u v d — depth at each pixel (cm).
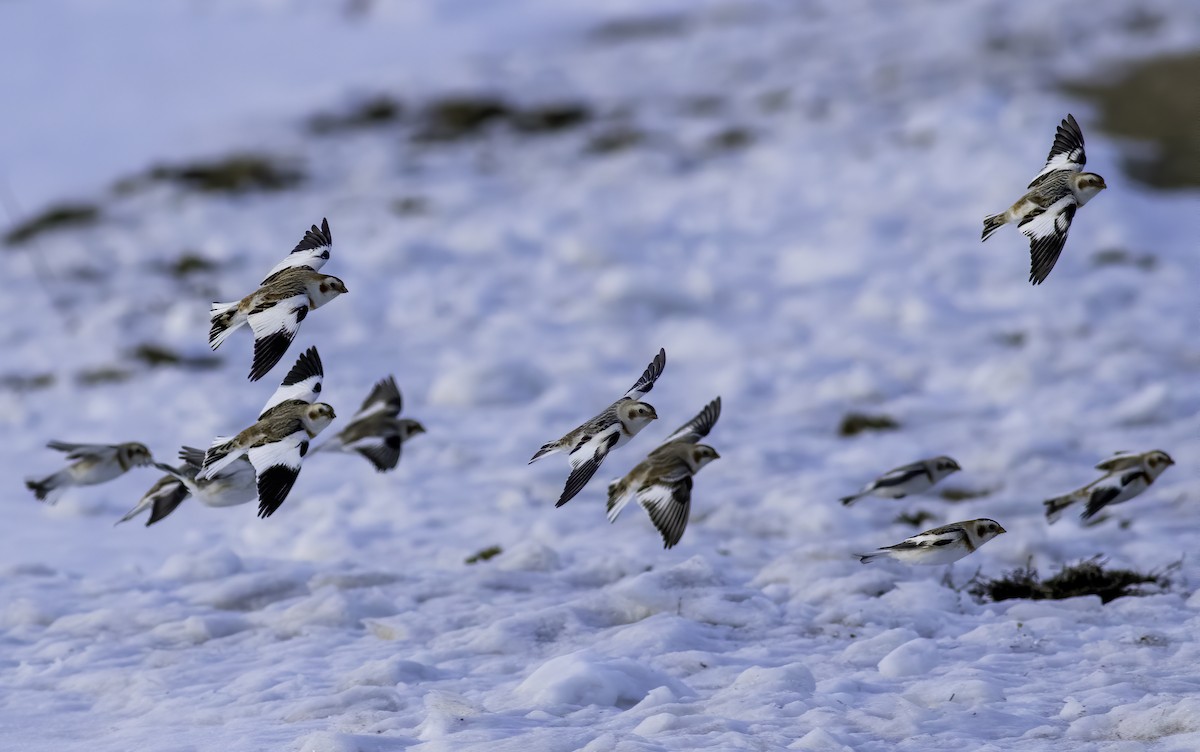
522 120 3512
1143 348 1861
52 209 3038
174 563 1020
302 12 4681
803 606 896
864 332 2008
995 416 1594
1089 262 2320
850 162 2994
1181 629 817
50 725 711
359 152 3375
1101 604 896
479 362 1795
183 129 3656
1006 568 1016
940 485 1323
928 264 2317
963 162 2898
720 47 4038
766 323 2094
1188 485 1250
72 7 4725
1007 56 3653
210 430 1631
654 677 721
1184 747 582
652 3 4538
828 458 1455
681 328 2067
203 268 2545
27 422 1716
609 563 1009
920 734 627
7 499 1366
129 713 731
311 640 853
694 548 1101
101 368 1930
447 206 2873
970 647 800
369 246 2597
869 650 790
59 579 1029
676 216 2730
